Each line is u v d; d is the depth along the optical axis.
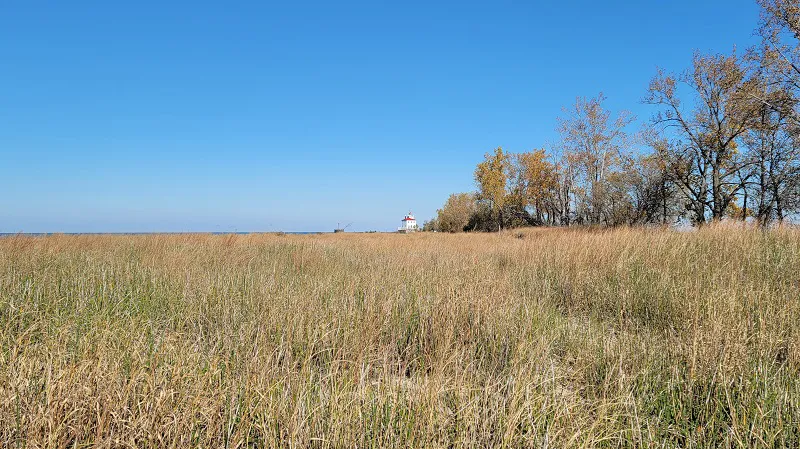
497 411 2.41
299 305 4.43
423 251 12.15
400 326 4.24
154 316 4.46
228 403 2.43
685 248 7.89
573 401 2.64
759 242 8.02
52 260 6.91
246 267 7.85
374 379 2.94
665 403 2.88
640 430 2.47
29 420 2.02
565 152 32.44
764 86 18.14
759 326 3.84
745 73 19.23
